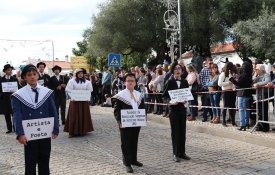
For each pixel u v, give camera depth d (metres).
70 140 10.64
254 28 22.78
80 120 11.12
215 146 9.24
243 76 10.27
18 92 5.41
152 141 10.03
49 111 5.61
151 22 31.23
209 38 30.59
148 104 15.46
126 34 31.39
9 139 10.96
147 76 15.51
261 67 10.41
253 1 28.12
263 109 10.02
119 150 9.12
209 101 12.48
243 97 10.34
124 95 7.25
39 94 5.52
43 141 5.50
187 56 32.12
